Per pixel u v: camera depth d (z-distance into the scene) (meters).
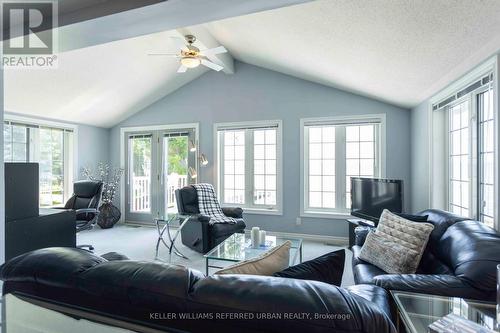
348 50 2.78
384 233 2.29
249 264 1.22
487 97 2.31
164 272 0.94
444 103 2.93
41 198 4.87
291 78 4.62
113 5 1.78
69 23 1.92
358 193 3.84
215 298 0.83
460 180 2.85
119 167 5.89
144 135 5.68
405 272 1.97
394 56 2.55
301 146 4.57
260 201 4.92
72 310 0.99
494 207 2.03
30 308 1.06
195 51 3.13
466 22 1.75
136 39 3.79
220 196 5.14
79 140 5.44
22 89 3.90
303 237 4.56
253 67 4.85
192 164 5.27
